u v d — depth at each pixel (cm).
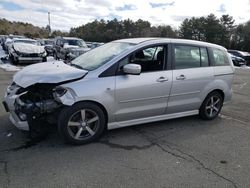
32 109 403
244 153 427
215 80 564
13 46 1566
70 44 1745
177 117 533
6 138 439
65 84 406
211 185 332
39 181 324
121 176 342
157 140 462
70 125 414
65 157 386
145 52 471
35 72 431
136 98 460
